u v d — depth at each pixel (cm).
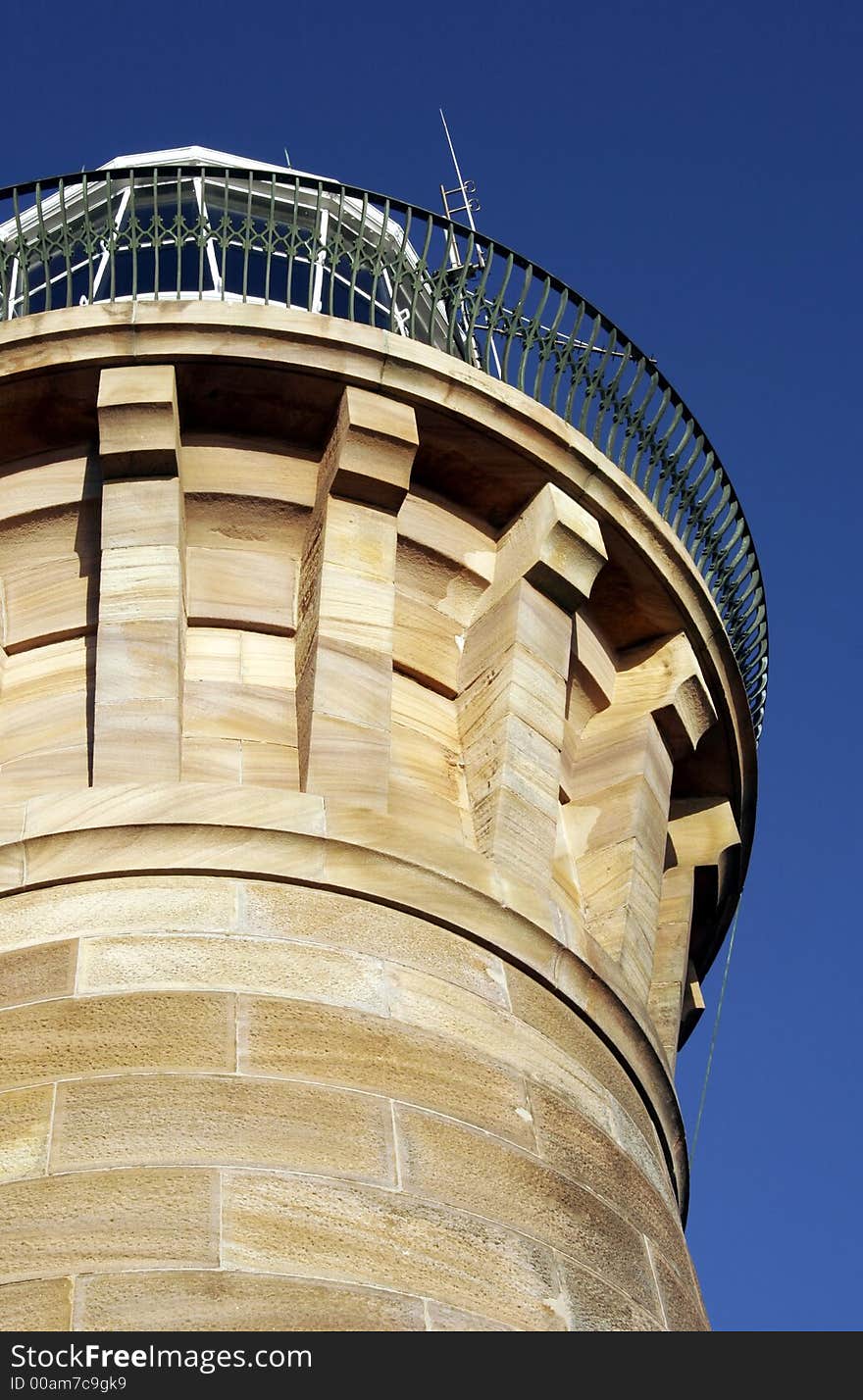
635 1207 1605
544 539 1902
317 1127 1446
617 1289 1502
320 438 1908
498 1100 1551
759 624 2192
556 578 1898
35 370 1838
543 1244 1471
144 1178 1383
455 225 2003
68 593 1839
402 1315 1348
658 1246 1605
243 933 1566
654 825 1950
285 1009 1519
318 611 1781
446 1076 1536
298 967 1554
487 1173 1488
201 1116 1430
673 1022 1980
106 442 1812
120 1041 1477
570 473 1942
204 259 2177
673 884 2066
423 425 1906
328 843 1639
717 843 2091
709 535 2134
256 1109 1444
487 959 1659
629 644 2058
